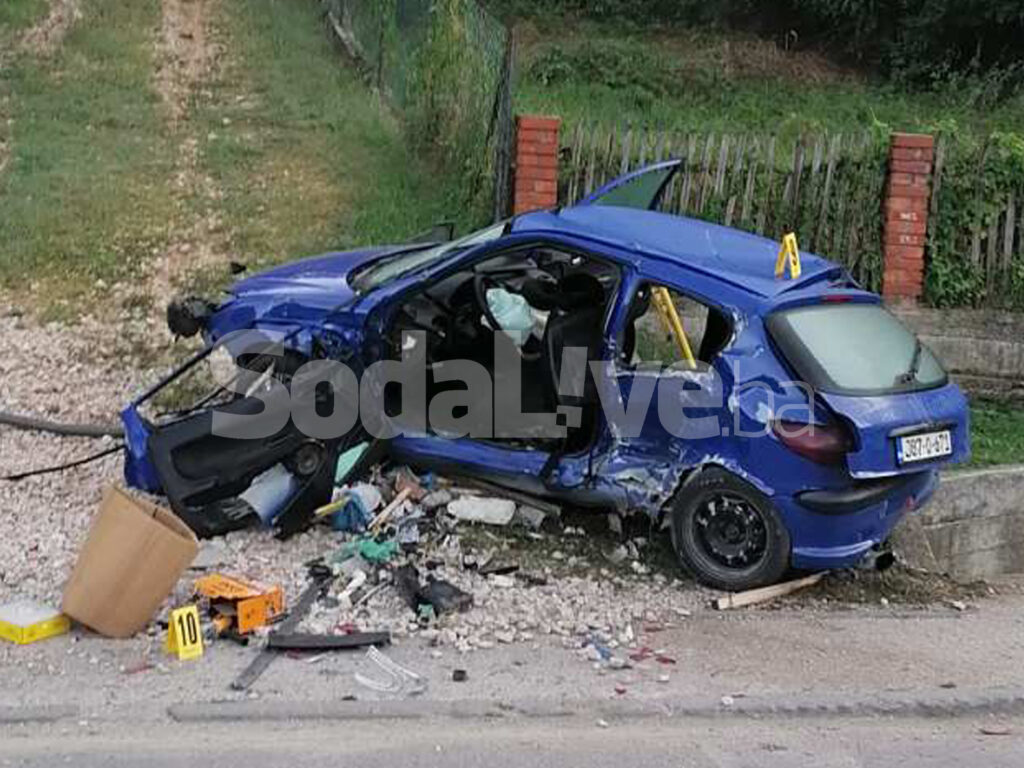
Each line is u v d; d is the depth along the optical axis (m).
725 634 5.02
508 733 4.00
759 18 21.83
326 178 11.33
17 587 4.99
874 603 5.67
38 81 14.16
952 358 8.77
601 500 5.75
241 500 5.66
